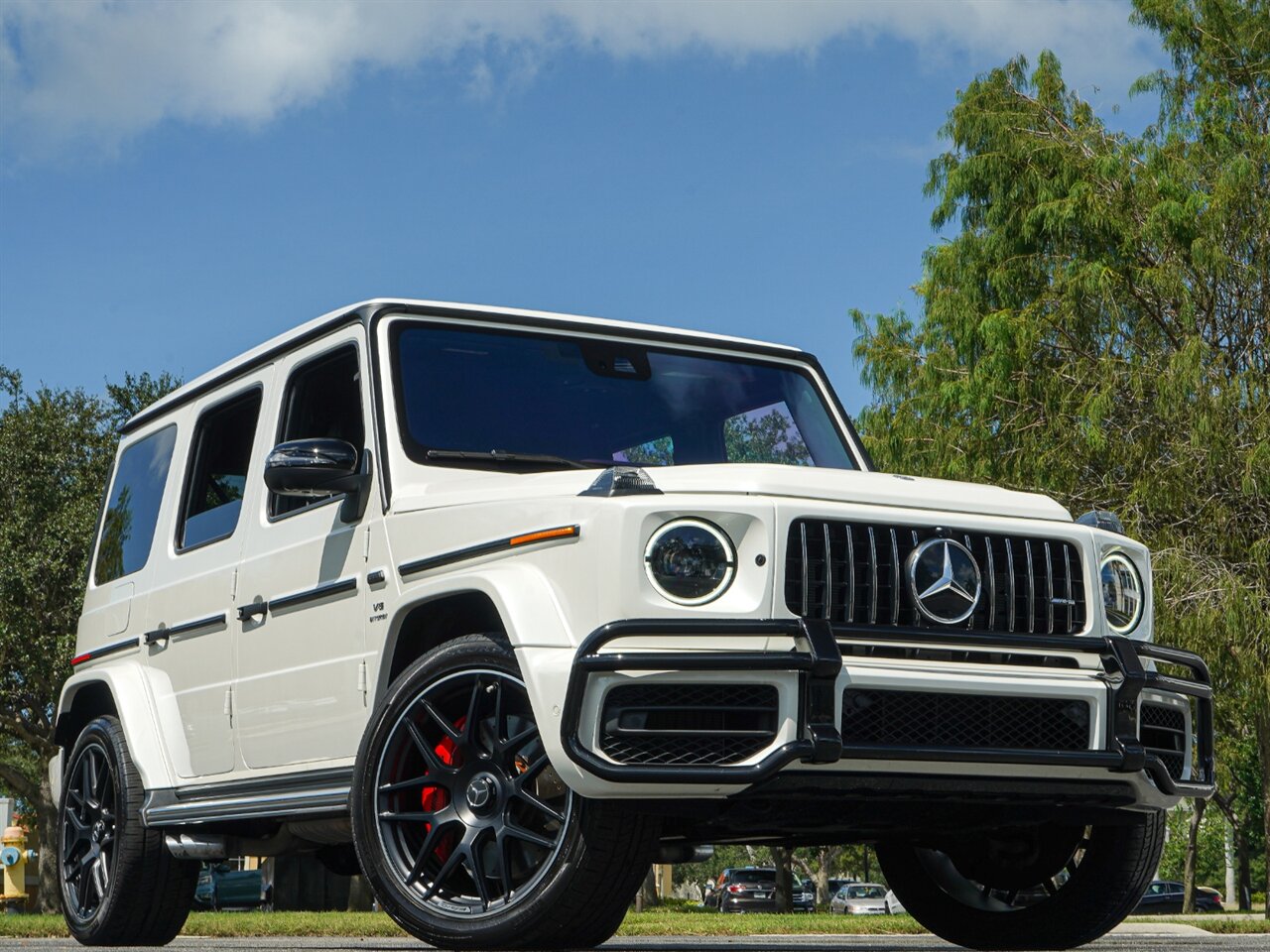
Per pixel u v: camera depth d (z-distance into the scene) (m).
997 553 4.06
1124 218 19.28
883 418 21.88
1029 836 4.98
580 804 3.80
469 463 4.84
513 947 3.96
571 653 3.79
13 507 32.56
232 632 5.40
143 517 6.40
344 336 5.19
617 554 3.76
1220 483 18.58
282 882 36.59
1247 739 36.88
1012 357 19.23
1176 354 18.08
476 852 4.02
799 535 3.81
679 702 3.71
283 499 5.36
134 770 5.86
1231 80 20.44
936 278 20.86
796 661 3.65
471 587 4.12
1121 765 4.00
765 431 5.68
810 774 3.70
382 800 4.27
